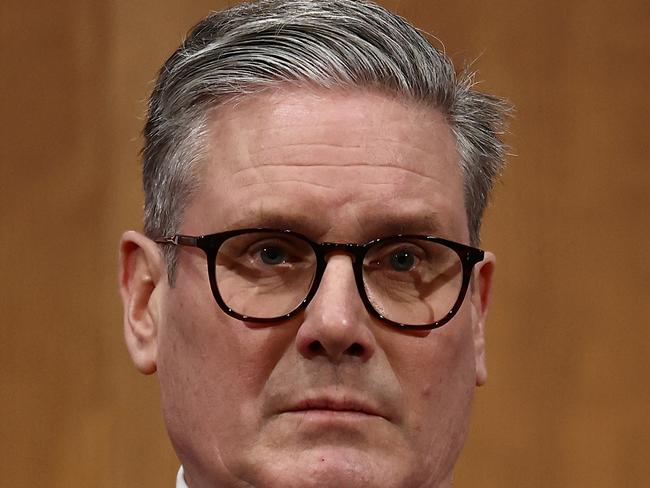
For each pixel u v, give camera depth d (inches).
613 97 213.9
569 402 208.5
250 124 131.7
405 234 130.6
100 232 204.7
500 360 208.8
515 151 211.8
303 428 126.1
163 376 138.4
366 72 133.8
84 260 204.2
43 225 204.8
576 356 209.2
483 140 145.5
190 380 132.4
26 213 205.3
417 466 130.1
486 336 208.8
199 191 133.8
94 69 207.0
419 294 131.6
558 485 207.0
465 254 133.3
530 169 211.5
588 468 207.5
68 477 201.9
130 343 144.2
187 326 132.6
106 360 203.5
